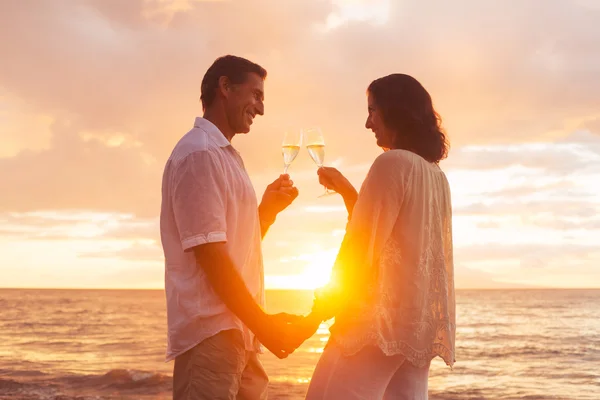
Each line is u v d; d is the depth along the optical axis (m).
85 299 137.38
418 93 2.95
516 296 176.62
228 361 2.81
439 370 26.70
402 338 2.67
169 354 2.86
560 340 42.75
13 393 16.44
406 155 2.78
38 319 64.38
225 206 2.84
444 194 2.98
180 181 2.76
